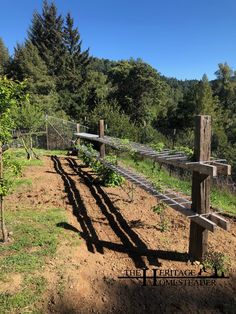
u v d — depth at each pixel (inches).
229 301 132.3
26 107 484.1
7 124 179.2
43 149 746.8
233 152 682.8
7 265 152.6
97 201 271.0
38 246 174.9
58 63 1660.9
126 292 136.9
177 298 133.8
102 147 378.6
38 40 1777.8
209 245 182.2
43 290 134.6
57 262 157.2
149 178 272.5
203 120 151.9
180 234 198.2
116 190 311.7
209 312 125.6
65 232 195.6
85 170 421.4
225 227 142.6
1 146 179.0
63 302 128.3
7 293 131.9
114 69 1656.0
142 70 1553.9
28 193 293.3
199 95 1656.0
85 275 148.3
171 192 218.5
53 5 1787.6
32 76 1353.3
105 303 129.4
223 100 2192.4
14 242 178.9
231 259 165.6
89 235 195.0
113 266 157.2
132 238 191.3
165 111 1749.5
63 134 782.5
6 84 169.0
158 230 204.7
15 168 190.9
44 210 240.5
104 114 760.3
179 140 736.3
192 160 160.1
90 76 1653.5
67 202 266.1
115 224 215.6
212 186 349.4
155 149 262.2
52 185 327.0
